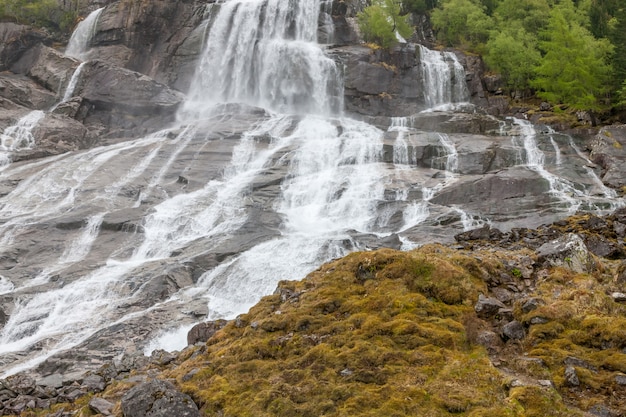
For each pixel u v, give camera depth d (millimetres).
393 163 31797
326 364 9094
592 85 40312
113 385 11078
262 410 8219
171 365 11391
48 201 27688
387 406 7824
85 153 33875
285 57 45125
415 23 57875
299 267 19969
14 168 32219
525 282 11883
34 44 48719
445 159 31078
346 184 28438
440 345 9266
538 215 23766
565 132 36125
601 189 26906
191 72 47906
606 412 7531
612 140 31375
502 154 31031
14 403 11109
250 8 47906
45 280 20672
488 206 25562
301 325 10328
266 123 37250
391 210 25562
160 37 49438
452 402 7793
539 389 7770
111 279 19516
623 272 11836
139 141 35812
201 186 28812
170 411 8352
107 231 24250
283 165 30750
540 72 41812
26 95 42500
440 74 45625
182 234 24328
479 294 10898
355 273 11828
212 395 8812
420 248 13547
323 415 7953
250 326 10820
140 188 28688
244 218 25094
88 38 49406
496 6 56844
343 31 50250
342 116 43375
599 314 9875
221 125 36750
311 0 49938
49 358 14508
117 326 16312
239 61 46750
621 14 43125
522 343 9453
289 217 25844
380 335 9648
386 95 43969
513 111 42969
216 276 19875
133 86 42188
